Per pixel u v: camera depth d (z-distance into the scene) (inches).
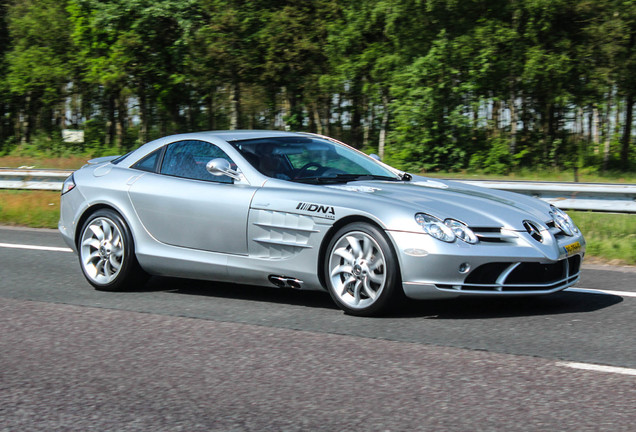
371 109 1831.9
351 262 195.3
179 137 242.4
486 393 131.4
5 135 2084.2
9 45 1993.1
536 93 1331.2
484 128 1279.5
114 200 238.5
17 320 197.3
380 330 179.5
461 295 185.5
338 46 1413.6
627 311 199.5
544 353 157.0
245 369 149.3
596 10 1221.7
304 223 202.8
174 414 124.3
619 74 1263.5
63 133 1791.3
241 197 215.0
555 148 1402.6
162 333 180.7
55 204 481.4
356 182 215.8
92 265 243.1
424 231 185.6
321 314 199.5
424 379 140.1
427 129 1225.4
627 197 367.6
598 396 129.0
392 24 1234.6
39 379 145.9
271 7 1488.7
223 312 203.8
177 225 226.2
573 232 207.3
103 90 1987.0
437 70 1198.3
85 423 121.3
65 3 1818.4
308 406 126.6
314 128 2053.4
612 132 1590.8
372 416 121.0
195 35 1430.9
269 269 210.2
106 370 151.0
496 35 1166.3
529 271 189.3
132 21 1437.0
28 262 296.2
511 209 200.5
